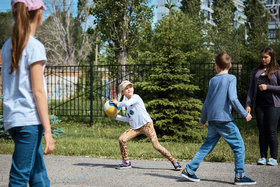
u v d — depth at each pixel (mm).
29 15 1987
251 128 9508
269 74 4645
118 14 14844
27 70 1961
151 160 5152
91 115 10805
